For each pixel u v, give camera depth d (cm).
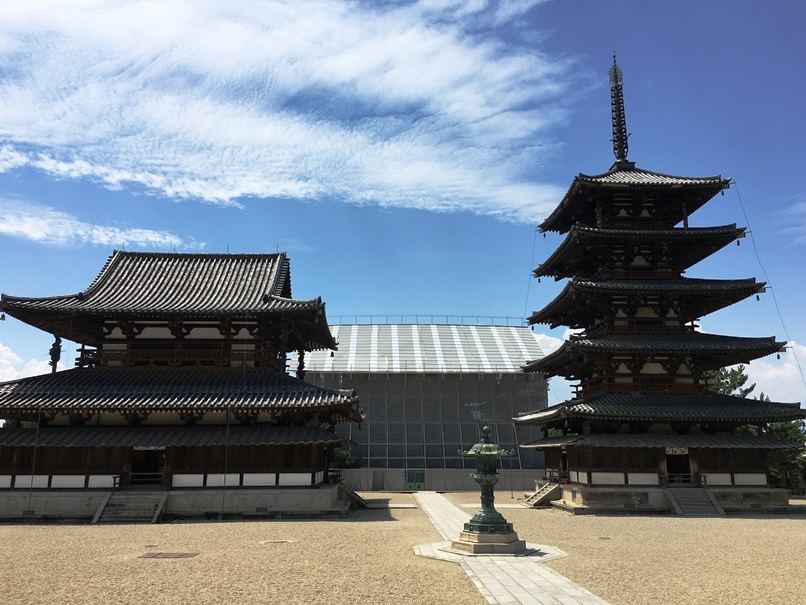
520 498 5694
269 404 3816
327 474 4541
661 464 4353
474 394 8806
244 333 4388
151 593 1736
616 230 4831
